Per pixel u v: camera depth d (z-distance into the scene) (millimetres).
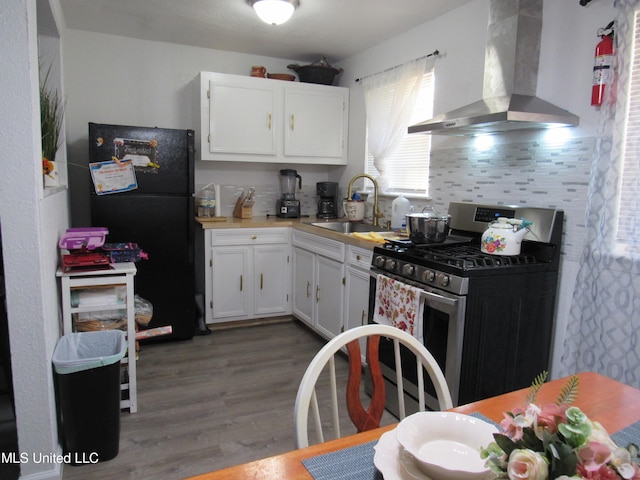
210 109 3539
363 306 2812
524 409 634
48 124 2201
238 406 2457
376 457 792
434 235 2441
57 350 1992
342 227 3785
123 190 3076
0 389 2361
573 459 540
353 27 3162
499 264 2027
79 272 2156
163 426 2250
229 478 790
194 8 2898
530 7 2213
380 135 3529
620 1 1838
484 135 2629
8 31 1542
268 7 2594
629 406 1069
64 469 1910
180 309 3342
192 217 3279
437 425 877
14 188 1618
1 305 2223
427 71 3045
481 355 2008
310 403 1027
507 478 570
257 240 3635
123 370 2418
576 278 2055
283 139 3818
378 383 1146
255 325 3793
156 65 3660
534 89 2293
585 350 2016
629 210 1896
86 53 3459
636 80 1866
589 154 2068
